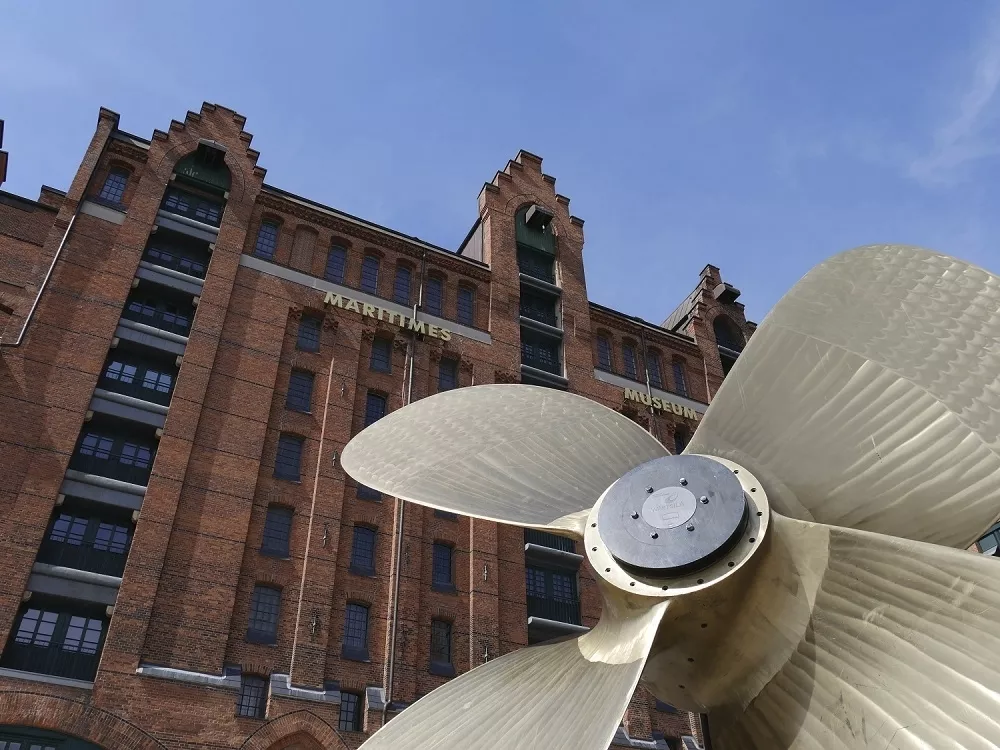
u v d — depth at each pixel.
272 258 35.12
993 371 6.95
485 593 30.02
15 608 22.75
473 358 37.03
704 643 6.94
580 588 32.53
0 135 36.38
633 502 7.34
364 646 27.17
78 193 32.28
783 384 7.88
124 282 30.73
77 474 25.69
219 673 23.95
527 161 47.00
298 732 23.97
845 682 6.14
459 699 7.41
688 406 42.62
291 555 27.53
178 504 26.36
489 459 9.26
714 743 7.07
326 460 30.11
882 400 7.36
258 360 31.41
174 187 35.31
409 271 38.72
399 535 29.77
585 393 39.34
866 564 6.30
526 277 41.59
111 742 21.61
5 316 29.14
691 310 49.06
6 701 21.17
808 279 8.05
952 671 5.69
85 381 27.66
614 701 6.41
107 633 23.34
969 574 5.84
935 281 7.42
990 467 6.79
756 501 7.07
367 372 34.00
